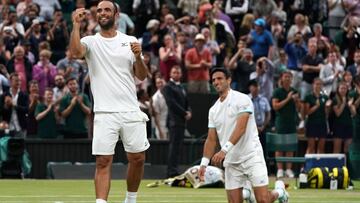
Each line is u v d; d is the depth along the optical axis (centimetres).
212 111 1572
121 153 3125
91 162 3111
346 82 3262
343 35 3772
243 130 1535
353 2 3894
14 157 2970
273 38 3722
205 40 3475
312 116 3216
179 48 3406
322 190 2634
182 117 2934
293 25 3766
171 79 2947
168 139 3136
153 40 3497
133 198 1642
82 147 3106
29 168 3025
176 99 2931
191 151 3136
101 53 1588
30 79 3234
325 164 2816
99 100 1584
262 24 3588
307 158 2814
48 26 3481
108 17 1588
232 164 1566
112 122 1577
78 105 3102
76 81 3114
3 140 2978
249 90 3156
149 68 3362
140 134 1599
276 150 3052
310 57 3516
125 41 1598
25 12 3506
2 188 2539
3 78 3070
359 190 2641
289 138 3052
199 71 3319
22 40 3384
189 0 3791
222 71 1556
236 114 1547
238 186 1576
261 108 3102
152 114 3186
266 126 3130
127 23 3594
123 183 2802
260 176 1556
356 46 3766
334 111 3222
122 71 1588
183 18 3562
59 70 3244
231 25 3734
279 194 1744
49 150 3077
